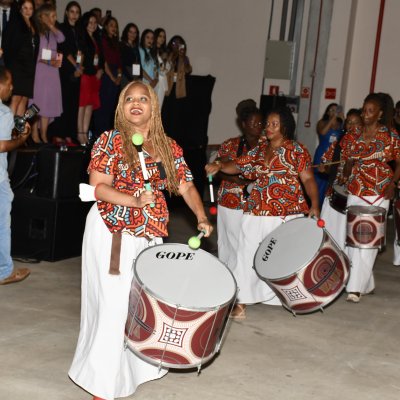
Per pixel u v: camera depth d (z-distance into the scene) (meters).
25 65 7.87
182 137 11.25
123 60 10.04
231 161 5.46
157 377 3.99
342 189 6.32
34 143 7.71
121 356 3.66
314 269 4.85
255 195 5.42
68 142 8.62
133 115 3.57
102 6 12.80
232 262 6.12
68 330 4.90
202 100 11.45
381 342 5.21
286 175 5.35
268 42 13.49
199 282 3.46
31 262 6.52
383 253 8.56
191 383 4.18
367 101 6.03
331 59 13.66
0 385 3.95
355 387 4.32
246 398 4.04
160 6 12.94
